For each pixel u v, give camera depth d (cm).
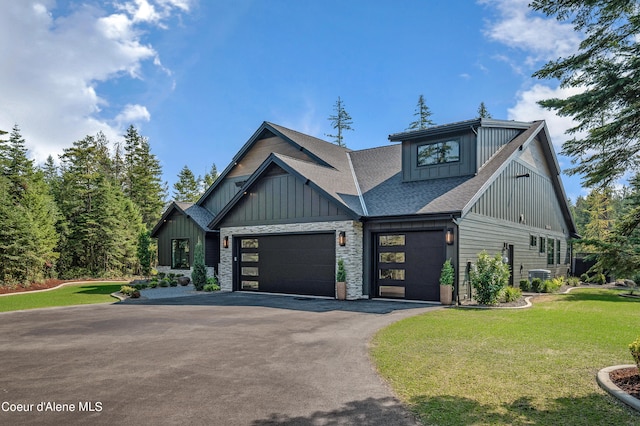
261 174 1666
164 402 466
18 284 1925
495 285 1202
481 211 1420
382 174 1789
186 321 988
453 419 405
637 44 488
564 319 934
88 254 2742
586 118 538
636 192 1372
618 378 503
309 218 1531
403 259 1392
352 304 1281
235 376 556
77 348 727
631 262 578
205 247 2152
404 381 521
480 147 1519
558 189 2306
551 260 2209
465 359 608
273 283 1647
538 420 399
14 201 2275
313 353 670
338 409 439
